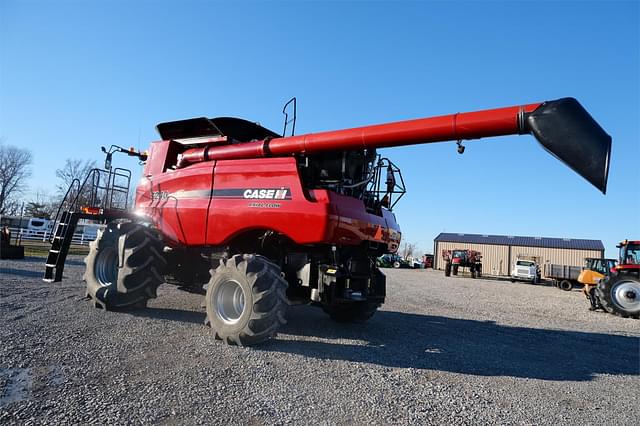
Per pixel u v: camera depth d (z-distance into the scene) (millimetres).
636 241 12633
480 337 6254
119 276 5660
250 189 5418
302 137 5207
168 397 2955
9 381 3080
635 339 6941
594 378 4328
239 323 4508
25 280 9062
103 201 7605
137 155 7754
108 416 2596
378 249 6266
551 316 9719
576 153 3781
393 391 3449
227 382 3348
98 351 3947
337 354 4516
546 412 3225
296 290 5645
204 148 6156
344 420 2795
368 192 6109
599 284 10930
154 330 4949
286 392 3227
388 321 7242
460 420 2951
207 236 5695
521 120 4020
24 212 54938
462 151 4422
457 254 33000
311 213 4887
